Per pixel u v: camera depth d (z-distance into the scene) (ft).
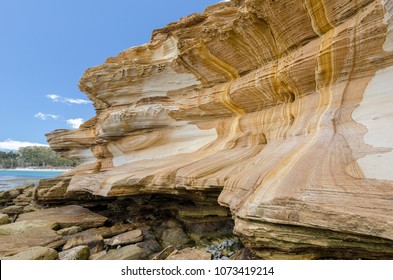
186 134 40.11
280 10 23.86
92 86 50.08
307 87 24.32
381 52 18.56
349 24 19.83
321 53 21.43
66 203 51.06
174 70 41.27
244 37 29.04
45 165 461.37
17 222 37.96
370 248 12.92
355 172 14.88
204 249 29.43
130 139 45.11
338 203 13.60
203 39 33.81
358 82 20.17
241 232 16.88
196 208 35.50
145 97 46.14
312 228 14.12
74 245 30.35
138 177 34.68
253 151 28.55
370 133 17.04
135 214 43.78
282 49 26.40
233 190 21.89
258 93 30.14
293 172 17.61
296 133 23.03
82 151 60.03
